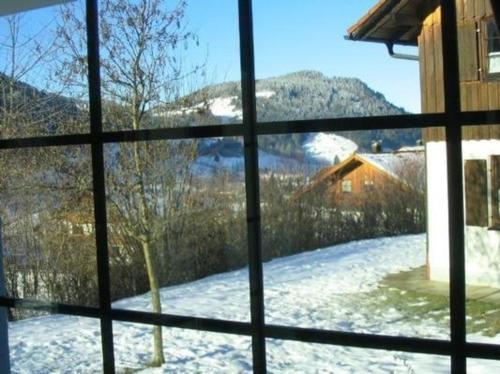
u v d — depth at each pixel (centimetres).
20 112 968
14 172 992
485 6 914
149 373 734
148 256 898
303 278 1302
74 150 912
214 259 1188
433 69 953
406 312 965
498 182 998
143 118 795
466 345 185
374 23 978
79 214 989
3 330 328
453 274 187
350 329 906
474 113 186
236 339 861
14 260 1080
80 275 1064
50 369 748
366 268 1351
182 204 955
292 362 746
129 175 834
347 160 1631
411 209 1686
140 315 254
